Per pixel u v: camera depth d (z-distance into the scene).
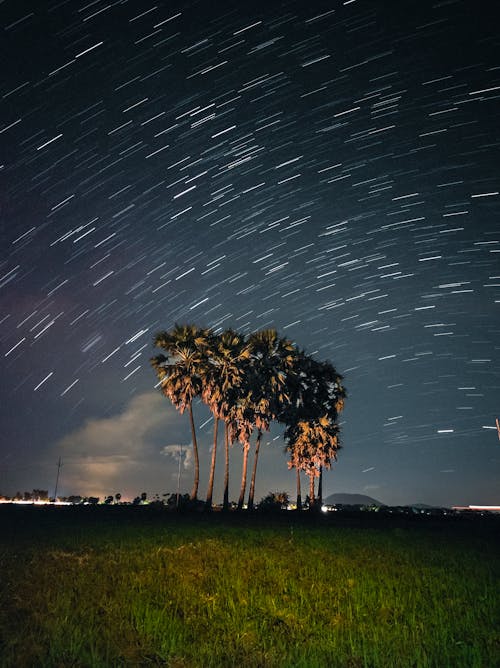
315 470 48.50
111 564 11.62
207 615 7.36
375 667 5.25
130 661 5.29
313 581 9.91
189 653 5.62
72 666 5.12
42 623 6.47
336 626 6.76
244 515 37.53
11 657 5.28
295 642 6.12
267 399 45.41
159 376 43.50
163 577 10.07
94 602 7.74
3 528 21.73
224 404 43.44
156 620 6.73
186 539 17.59
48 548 14.44
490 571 11.53
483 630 6.62
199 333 44.66
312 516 39.50
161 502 45.91
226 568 11.23
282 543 16.72
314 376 50.44
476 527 30.53
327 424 48.22
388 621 7.14
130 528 22.02
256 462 45.91
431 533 23.55
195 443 43.88
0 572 10.29
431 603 8.16
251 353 46.66
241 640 6.06
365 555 14.18
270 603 7.93
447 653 5.64
